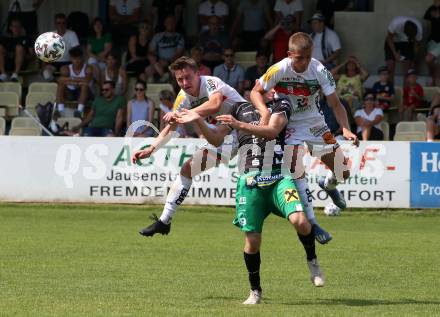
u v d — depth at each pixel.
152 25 54.44
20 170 42.28
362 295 22.12
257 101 21.23
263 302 20.88
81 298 21.02
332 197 27.48
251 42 54.41
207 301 20.88
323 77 22.66
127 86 52.22
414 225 38.34
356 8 55.56
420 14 54.22
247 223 20.34
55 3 57.84
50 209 41.31
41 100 51.56
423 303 20.98
